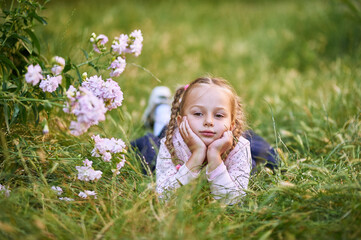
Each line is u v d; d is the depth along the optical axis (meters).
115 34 5.48
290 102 3.50
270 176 2.13
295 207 1.72
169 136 2.17
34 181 1.94
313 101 3.47
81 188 1.95
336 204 1.76
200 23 7.91
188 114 2.03
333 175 2.08
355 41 5.21
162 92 3.25
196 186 1.86
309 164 2.24
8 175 1.94
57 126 2.46
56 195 1.86
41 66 1.89
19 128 2.22
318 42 5.74
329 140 2.66
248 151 2.14
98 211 1.71
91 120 1.72
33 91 2.04
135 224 1.65
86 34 3.34
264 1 10.11
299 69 5.38
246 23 7.85
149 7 8.27
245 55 6.00
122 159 1.95
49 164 2.08
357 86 3.29
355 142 2.55
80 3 7.85
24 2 2.07
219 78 2.22
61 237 1.57
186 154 2.10
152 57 5.42
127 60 3.90
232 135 2.02
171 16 8.02
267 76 5.03
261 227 1.62
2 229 1.56
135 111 3.41
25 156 2.05
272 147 2.66
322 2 6.88
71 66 1.98
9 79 2.16
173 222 1.61
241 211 1.82
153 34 6.44
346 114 2.98
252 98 3.86
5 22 2.11
